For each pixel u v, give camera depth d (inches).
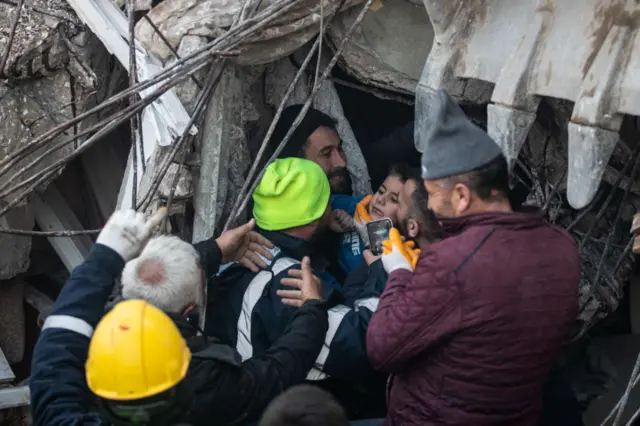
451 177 96.4
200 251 121.5
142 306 87.7
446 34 138.2
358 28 159.6
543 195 171.9
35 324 194.7
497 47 132.1
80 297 97.7
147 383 84.0
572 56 120.8
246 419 104.4
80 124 172.4
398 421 103.0
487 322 94.0
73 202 197.9
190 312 103.3
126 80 185.0
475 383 96.3
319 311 113.4
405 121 185.8
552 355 98.1
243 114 158.1
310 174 130.9
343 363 114.7
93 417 92.3
